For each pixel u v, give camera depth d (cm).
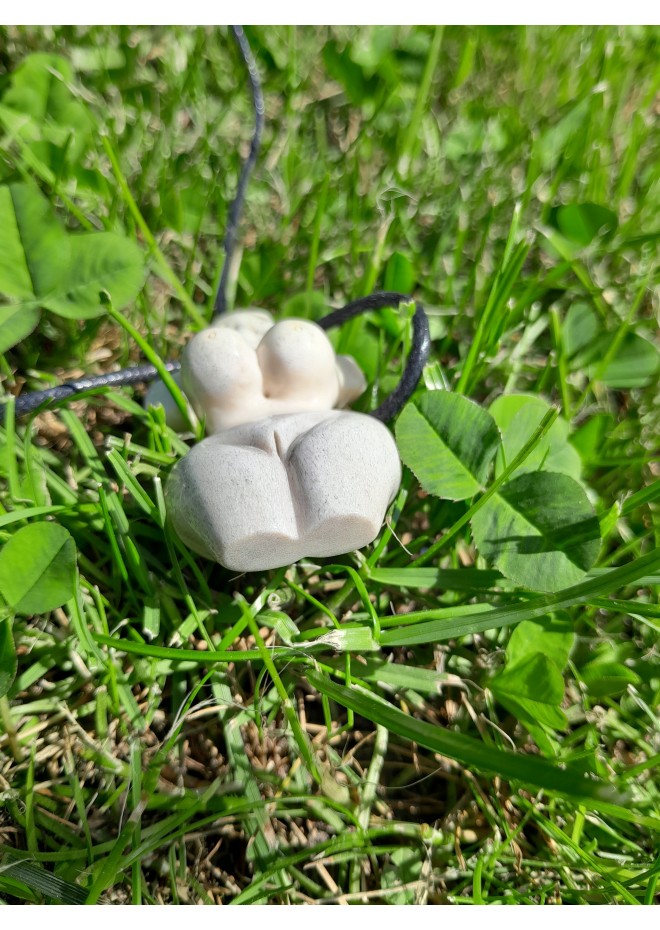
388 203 13
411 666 8
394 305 10
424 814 8
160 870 7
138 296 11
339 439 7
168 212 12
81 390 9
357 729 8
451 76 15
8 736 7
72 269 9
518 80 15
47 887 7
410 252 12
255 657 7
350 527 7
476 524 8
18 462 9
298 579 9
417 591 9
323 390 8
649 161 14
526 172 13
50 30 13
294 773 8
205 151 13
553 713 7
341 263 12
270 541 7
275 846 7
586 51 15
